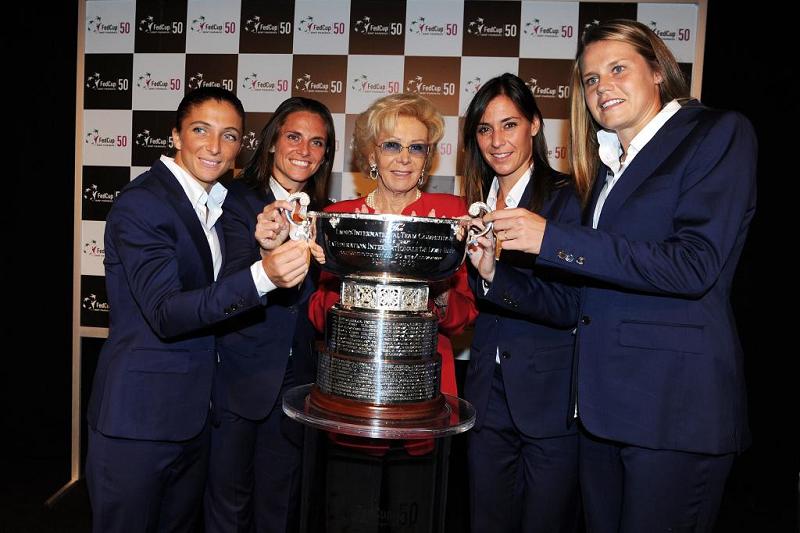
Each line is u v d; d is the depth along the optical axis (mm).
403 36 2850
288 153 2064
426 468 1323
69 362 3506
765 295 3170
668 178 1387
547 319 1670
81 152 2934
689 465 1389
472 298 1898
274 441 2012
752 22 3080
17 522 2717
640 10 2734
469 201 2031
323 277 1963
